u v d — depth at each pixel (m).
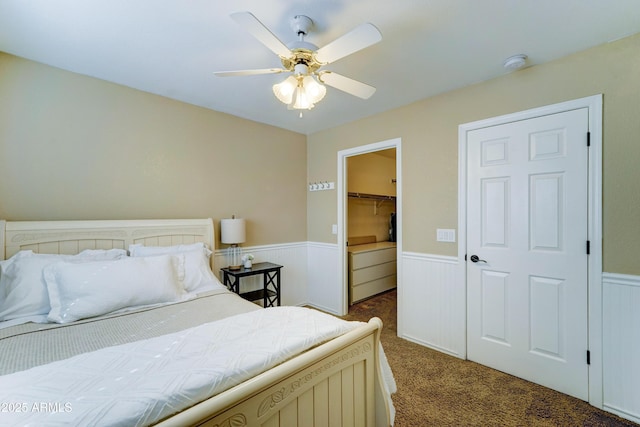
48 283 1.73
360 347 1.35
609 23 1.65
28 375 0.90
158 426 0.70
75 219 2.22
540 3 1.49
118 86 2.43
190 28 1.70
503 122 2.28
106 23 1.65
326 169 3.74
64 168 2.18
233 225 2.90
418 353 2.60
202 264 2.40
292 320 1.39
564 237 2.01
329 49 1.46
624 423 1.72
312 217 3.94
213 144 3.03
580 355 1.94
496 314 2.32
